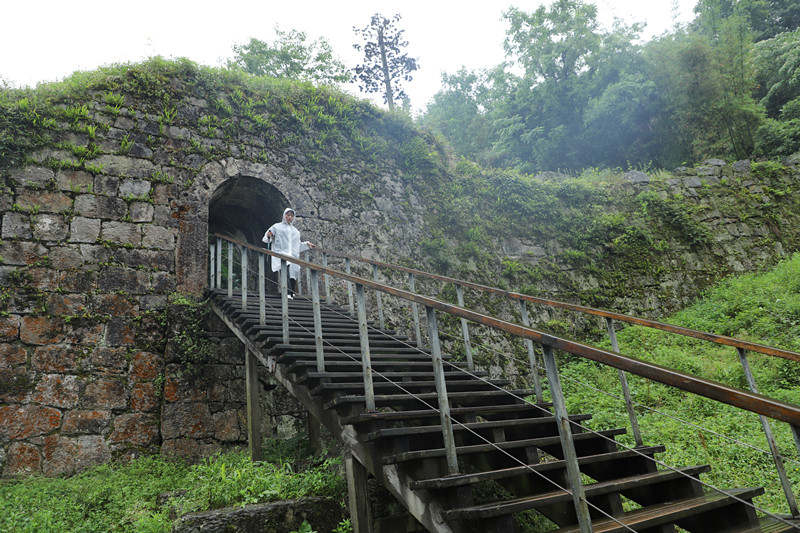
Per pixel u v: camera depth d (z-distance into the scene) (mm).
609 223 11961
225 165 8477
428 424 4352
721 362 7758
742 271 12375
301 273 8680
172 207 7766
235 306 6422
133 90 8039
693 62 19688
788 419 1522
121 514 4762
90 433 6285
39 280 6578
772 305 9219
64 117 7355
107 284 6969
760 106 18625
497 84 26219
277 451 6562
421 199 10586
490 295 10289
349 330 6199
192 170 8133
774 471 4758
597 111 21672
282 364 4961
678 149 20812
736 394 1678
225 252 10773
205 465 5715
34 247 6668
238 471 4520
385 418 3668
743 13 22266
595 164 23016
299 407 7703
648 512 3049
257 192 9180
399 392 4625
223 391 7207
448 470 3320
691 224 12453
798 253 12516
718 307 10242
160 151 7949
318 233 9094
